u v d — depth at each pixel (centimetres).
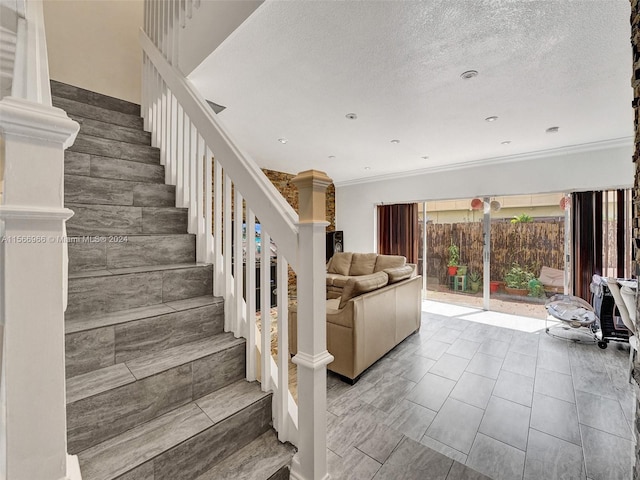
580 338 371
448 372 283
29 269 60
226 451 120
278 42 188
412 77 229
